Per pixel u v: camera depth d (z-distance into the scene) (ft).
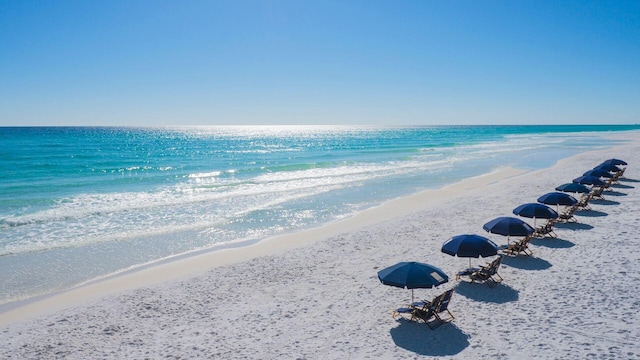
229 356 26.35
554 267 39.19
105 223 63.16
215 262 46.09
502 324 29.01
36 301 36.45
